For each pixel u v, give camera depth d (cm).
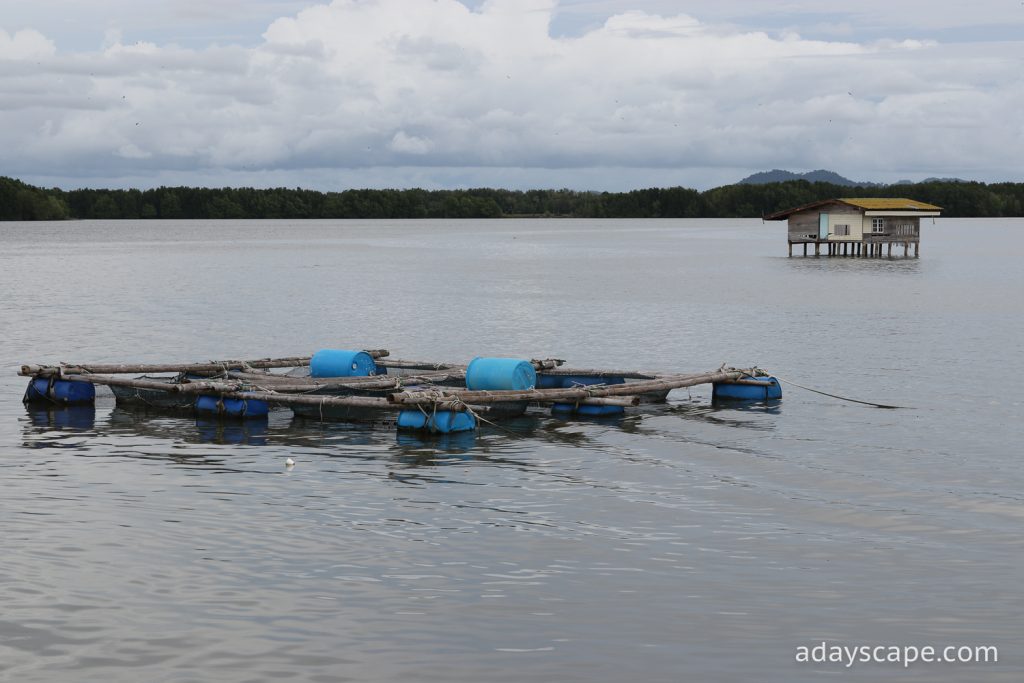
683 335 4209
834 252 10762
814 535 1594
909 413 2602
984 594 1358
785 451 2178
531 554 1498
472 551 1508
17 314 4903
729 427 2445
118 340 4025
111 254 11400
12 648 1170
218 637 1203
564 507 1745
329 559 1465
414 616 1269
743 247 13275
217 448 2202
